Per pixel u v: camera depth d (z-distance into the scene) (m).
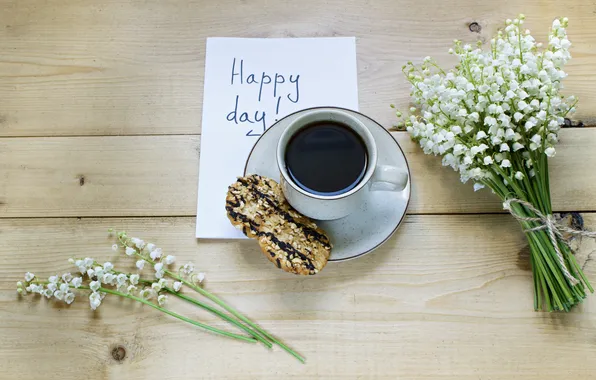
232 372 0.57
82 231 0.61
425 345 0.57
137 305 0.59
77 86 0.65
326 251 0.55
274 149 0.59
